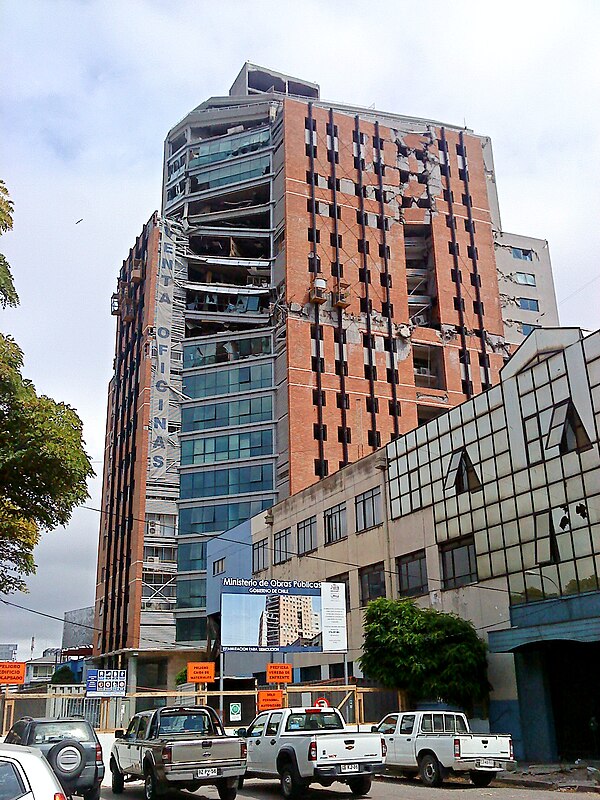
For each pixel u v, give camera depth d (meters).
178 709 17.91
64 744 15.09
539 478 26.77
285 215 73.75
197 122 85.19
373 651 28.22
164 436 71.00
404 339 73.06
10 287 14.25
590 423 24.98
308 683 38.06
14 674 22.02
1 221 14.27
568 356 26.25
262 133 80.31
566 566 25.08
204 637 65.12
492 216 86.19
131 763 17.84
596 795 17.02
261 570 47.25
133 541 69.19
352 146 78.88
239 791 18.78
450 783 20.62
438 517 31.78
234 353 73.25
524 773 21.55
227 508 67.69
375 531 35.94
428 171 81.00
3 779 7.60
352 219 76.00
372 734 17.14
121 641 68.50
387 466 35.78
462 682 26.27
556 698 25.02
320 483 41.88
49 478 14.69
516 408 28.33
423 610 28.78
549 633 24.73
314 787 18.70
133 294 81.00
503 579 27.66
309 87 94.94
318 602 32.47
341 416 68.31
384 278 75.19
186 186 81.75
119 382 83.31
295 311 70.44
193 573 67.12
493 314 77.94
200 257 77.00
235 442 69.50
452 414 31.83
